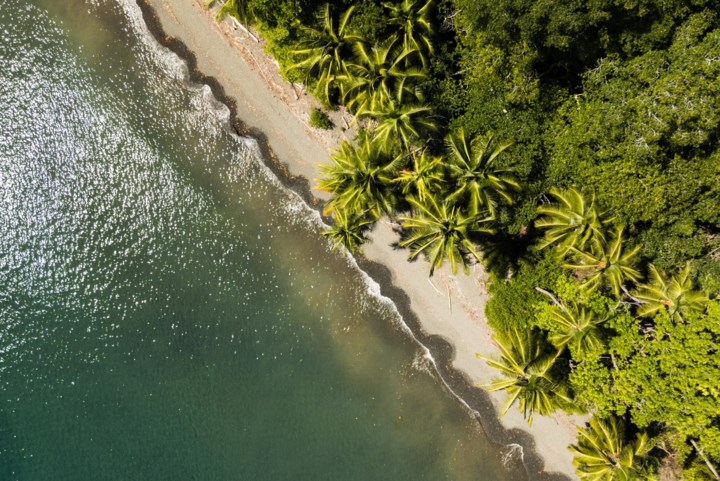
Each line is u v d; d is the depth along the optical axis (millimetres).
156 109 24391
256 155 23922
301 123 23422
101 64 24391
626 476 18938
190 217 24609
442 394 24016
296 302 24406
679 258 18906
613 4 15930
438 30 19406
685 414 17625
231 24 23141
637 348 18531
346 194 19109
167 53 23875
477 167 17812
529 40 17281
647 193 17578
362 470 24234
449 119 20297
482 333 23344
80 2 24172
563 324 19219
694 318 17578
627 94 17094
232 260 24562
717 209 17484
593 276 18703
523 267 21422
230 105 23781
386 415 24203
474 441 23906
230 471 24656
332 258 24078
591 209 17922
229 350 24672
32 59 24641
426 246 20219
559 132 19062
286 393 24500
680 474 20547
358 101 19953
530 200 19578
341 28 18141
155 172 24641
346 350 24328
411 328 23828
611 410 19125
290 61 21172
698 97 15453
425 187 18484
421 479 24062
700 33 15859
